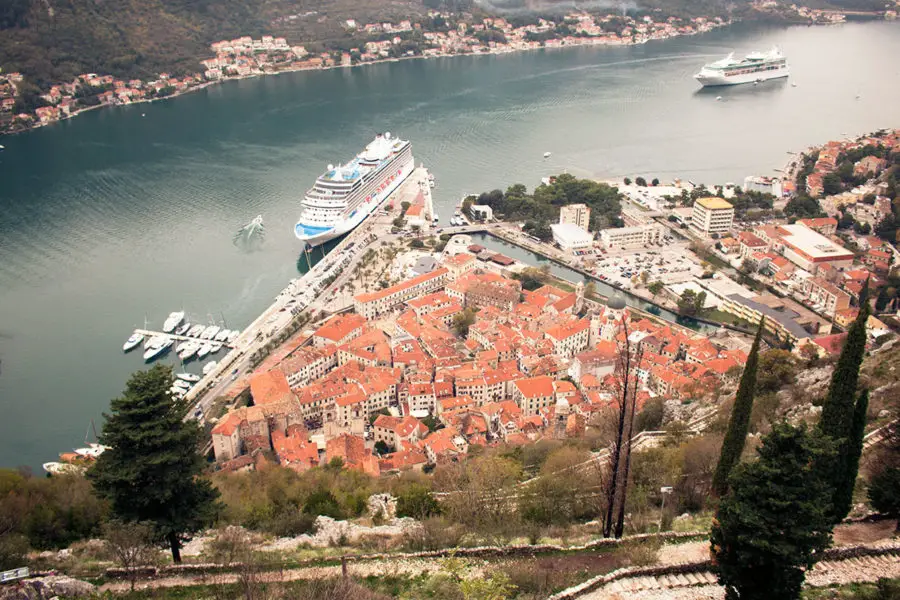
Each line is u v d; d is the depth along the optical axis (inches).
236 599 4389.8
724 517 3784.5
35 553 5236.2
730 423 5413.4
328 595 4249.5
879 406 6840.6
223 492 6889.8
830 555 4357.8
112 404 4439.0
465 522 5674.2
